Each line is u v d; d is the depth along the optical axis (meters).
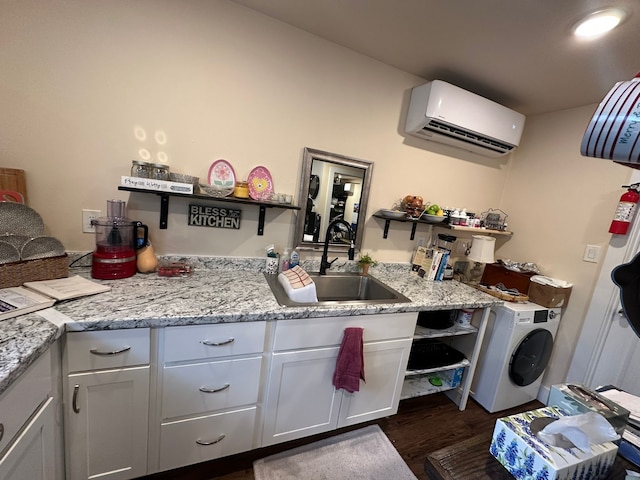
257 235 1.79
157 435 1.19
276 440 1.44
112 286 1.29
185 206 1.60
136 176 1.36
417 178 2.23
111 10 1.31
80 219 1.41
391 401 1.71
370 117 1.96
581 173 2.12
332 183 1.91
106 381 1.06
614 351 1.89
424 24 1.47
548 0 1.19
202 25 1.46
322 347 1.43
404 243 2.31
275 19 1.60
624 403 0.92
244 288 1.48
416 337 1.75
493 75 1.88
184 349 1.15
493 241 2.24
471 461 0.70
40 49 1.23
